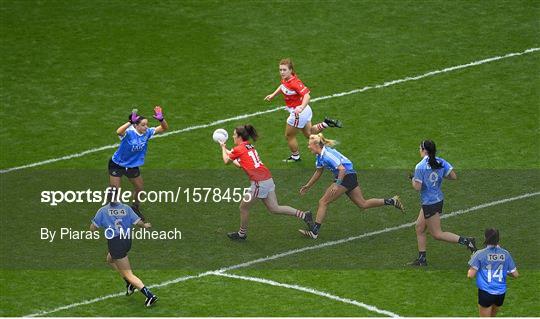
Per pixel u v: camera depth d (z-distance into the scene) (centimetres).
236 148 7344
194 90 9619
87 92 9600
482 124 9056
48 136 8975
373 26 10538
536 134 8906
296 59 10038
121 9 10862
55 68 9950
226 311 6625
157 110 7625
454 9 10800
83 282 7000
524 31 10406
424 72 9806
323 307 6669
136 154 7644
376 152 8681
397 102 9381
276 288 6906
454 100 9406
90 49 10231
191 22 10650
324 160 7356
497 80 9688
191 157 8675
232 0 10956
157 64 10012
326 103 9381
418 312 6594
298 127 8369
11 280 7019
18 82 9744
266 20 10669
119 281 7019
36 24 10619
